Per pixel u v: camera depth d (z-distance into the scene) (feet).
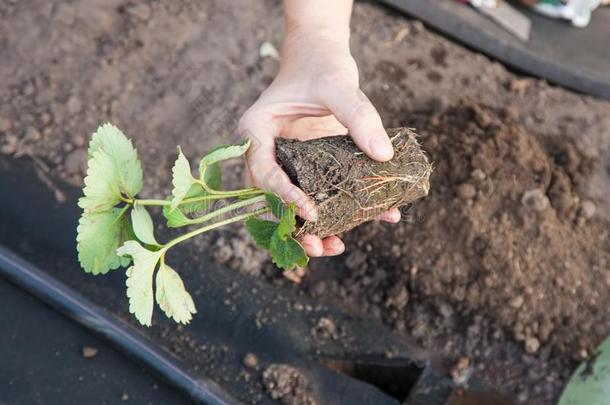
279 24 2.89
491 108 2.78
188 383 2.27
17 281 2.39
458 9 3.04
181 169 1.75
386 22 2.98
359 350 2.42
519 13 3.14
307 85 1.99
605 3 3.28
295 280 2.50
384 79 2.81
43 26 2.79
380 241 2.50
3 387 2.27
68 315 2.36
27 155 2.62
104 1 2.85
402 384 2.45
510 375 2.43
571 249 2.54
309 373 2.35
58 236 2.50
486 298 2.45
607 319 2.48
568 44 3.09
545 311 2.46
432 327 2.47
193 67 2.77
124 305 2.41
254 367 2.35
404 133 1.93
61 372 2.31
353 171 1.86
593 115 2.88
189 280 2.46
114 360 2.33
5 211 2.52
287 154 1.87
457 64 2.93
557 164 2.69
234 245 2.51
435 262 2.46
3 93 2.71
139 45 2.79
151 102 2.71
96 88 2.72
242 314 2.43
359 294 2.50
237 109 2.71
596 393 2.35
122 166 1.76
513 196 2.54
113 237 1.77
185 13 2.87
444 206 2.49
